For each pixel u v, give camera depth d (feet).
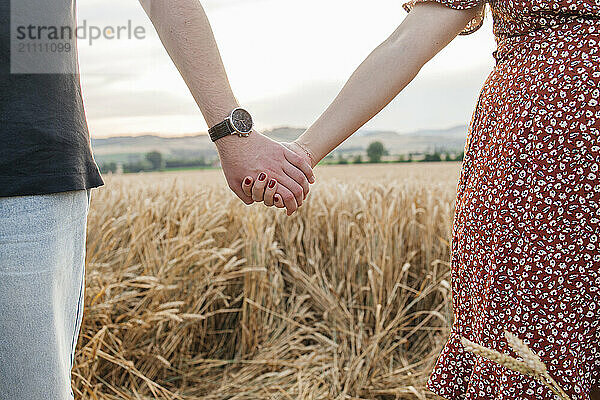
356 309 10.39
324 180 16.97
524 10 4.01
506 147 4.07
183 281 9.08
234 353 9.71
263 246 9.75
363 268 10.62
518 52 4.12
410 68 4.70
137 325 8.28
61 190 3.28
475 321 4.42
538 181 3.97
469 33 4.81
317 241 11.20
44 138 3.20
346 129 4.89
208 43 4.42
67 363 3.60
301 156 4.86
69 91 3.42
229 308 10.09
